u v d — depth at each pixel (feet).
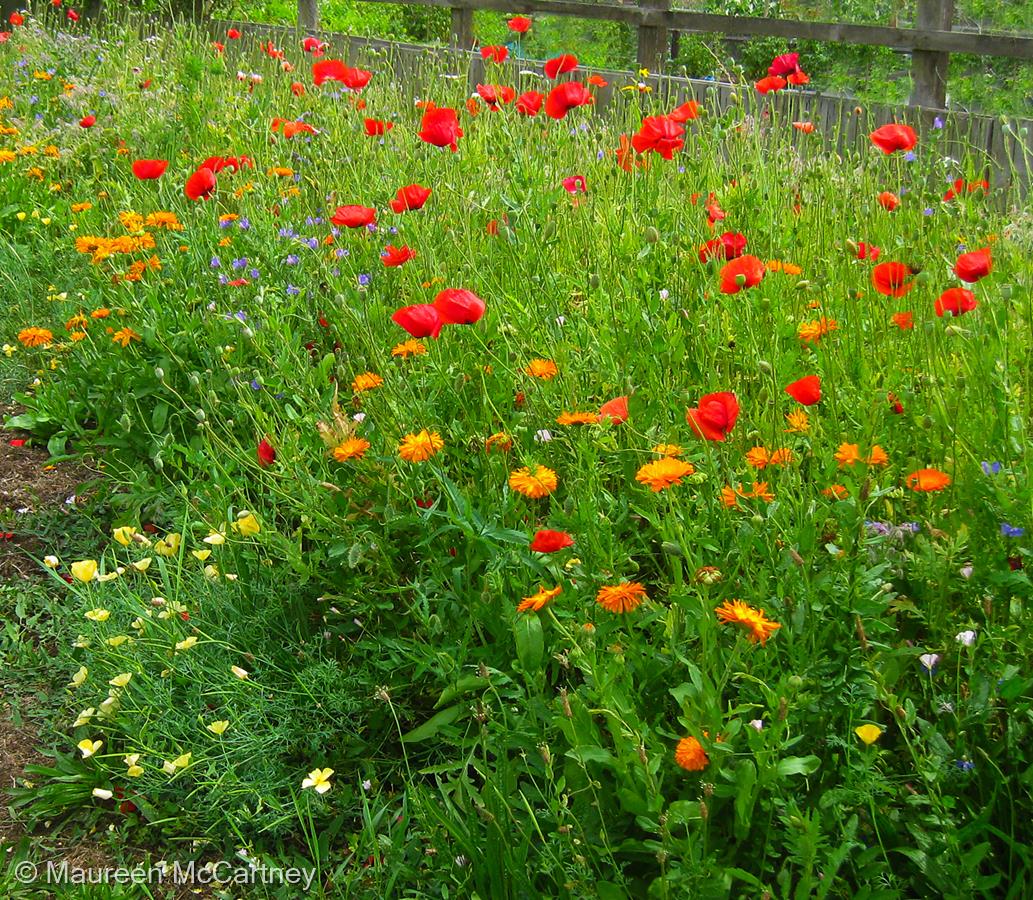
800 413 9.02
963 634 6.44
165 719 8.39
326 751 8.35
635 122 16.96
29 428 12.80
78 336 12.93
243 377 11.77
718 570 7.26
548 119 16.62
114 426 12.40
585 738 6.43
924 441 8.86
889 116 19.01
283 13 38.17
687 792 6.43
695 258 11.55
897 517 8.42
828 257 12.31
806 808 6.40
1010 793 6.08
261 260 13.69
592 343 10.40
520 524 8.83
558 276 11.80
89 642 8.87
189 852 7.80
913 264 9.39
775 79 14.83
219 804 7.93
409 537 8.99
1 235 16.83
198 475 11.58
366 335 10.55
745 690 6.81
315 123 19.10
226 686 8.52
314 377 11.08
